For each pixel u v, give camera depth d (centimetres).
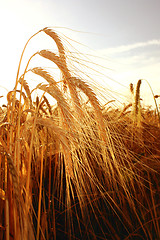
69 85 22
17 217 18
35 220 28
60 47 23
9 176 20
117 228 27
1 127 23
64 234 27
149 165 29
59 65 22
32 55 22
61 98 21
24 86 26
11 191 20
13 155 21
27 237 16
